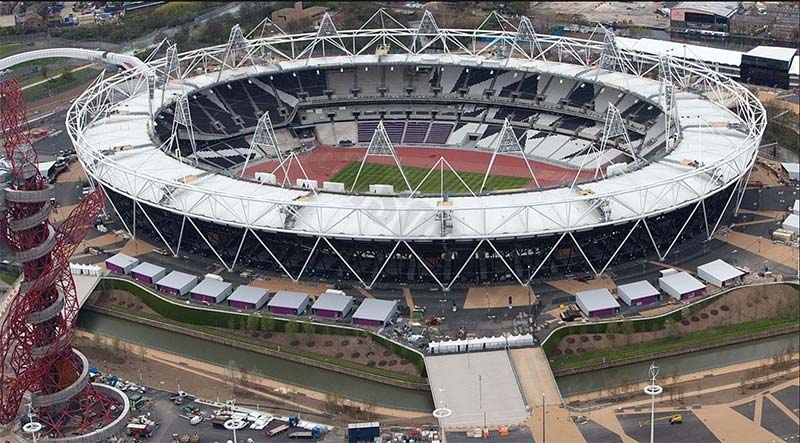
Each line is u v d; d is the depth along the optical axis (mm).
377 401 189125
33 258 171750
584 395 188625
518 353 196750
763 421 175000
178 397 187000
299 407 186000
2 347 181625
